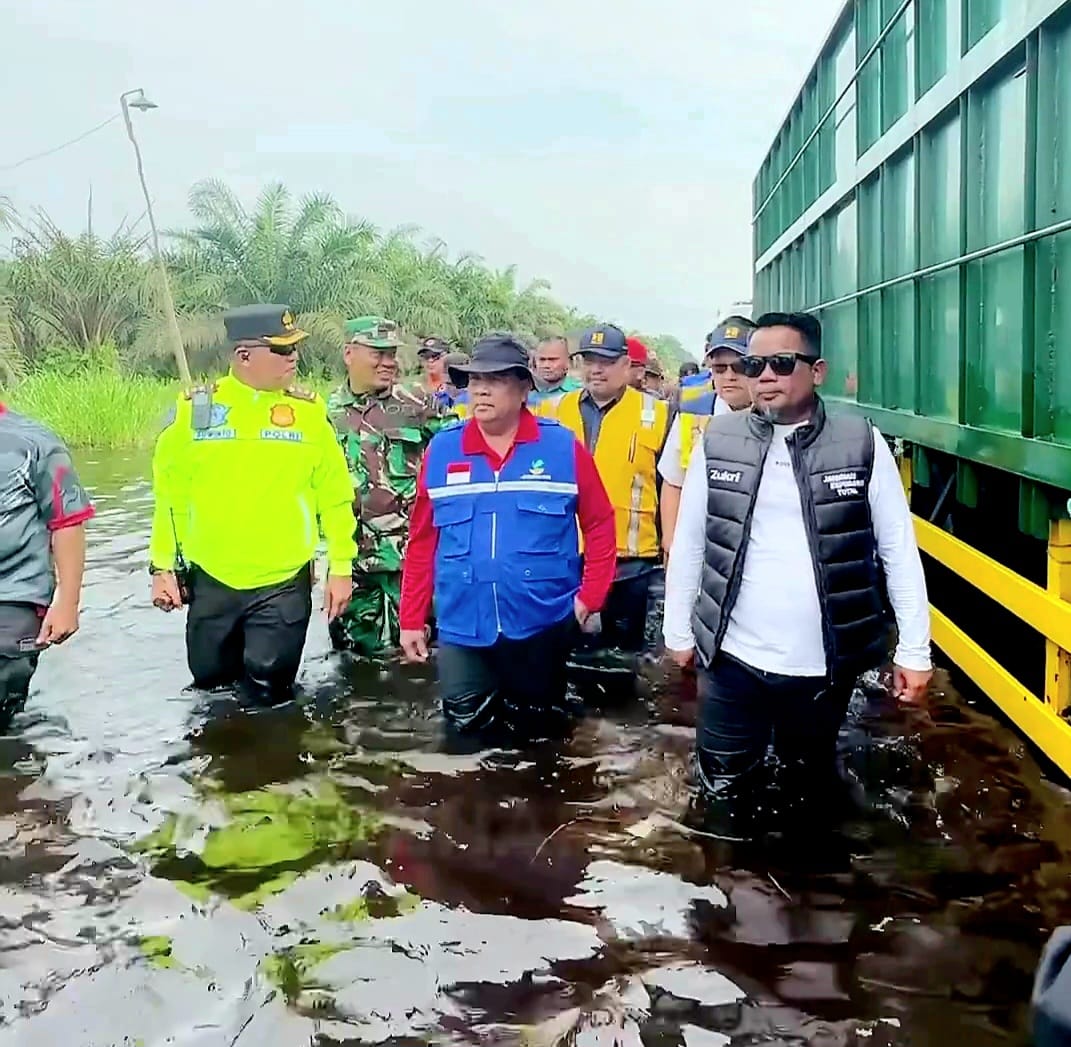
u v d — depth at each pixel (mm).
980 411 4504
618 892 3283
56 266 29672
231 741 4566
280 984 2818
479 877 3389
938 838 3598
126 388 19000
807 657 3578
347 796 4008
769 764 4074
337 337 31734
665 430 5785
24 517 4543
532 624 4449
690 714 4863
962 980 2812
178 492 4980
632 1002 2736
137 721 4812
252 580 4961
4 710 4730
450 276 41719
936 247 5145
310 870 3436
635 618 5945
